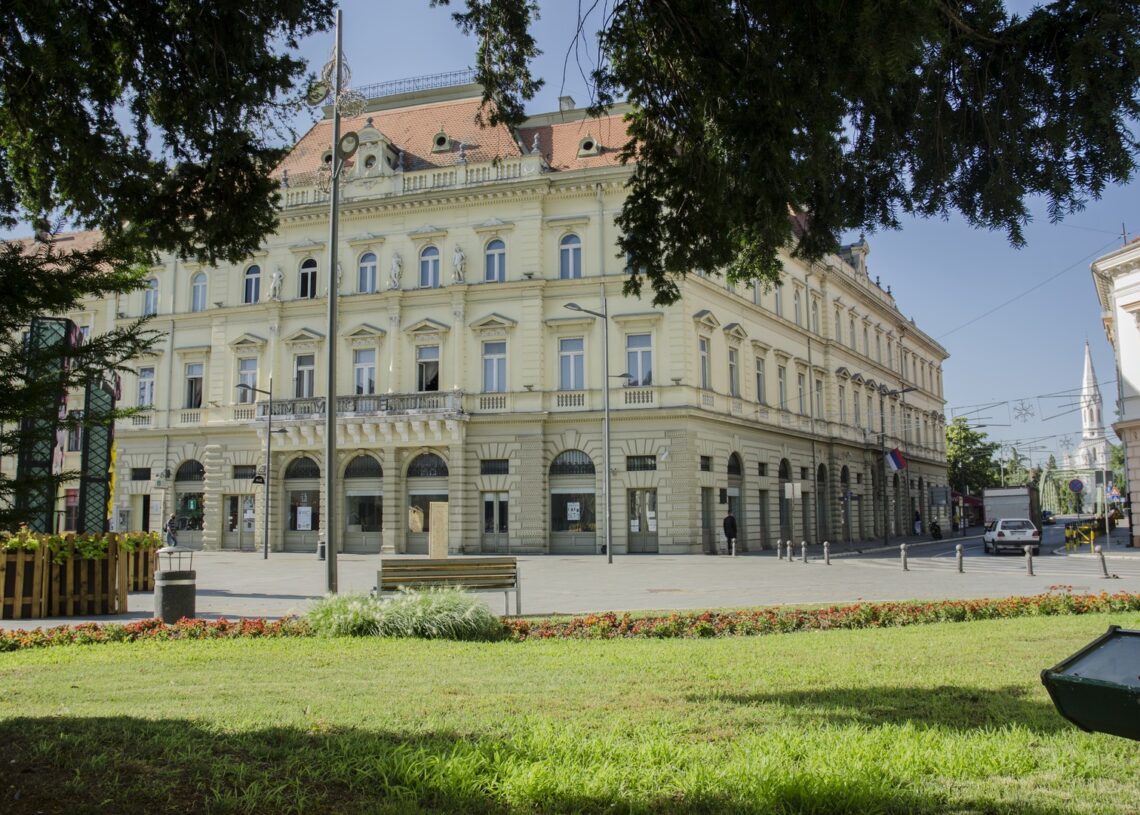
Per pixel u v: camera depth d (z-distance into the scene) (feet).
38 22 22.57
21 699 24.26
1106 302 144.77
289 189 138.10
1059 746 18.74
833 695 24.27
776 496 144.46
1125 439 123.24
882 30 18.74
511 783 16.05
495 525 123.34
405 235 131.75
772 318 147.95
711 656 31.71
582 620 39.65
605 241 124.16
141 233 19.83
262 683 26.68
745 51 23.32
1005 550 123.34
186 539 140.15
